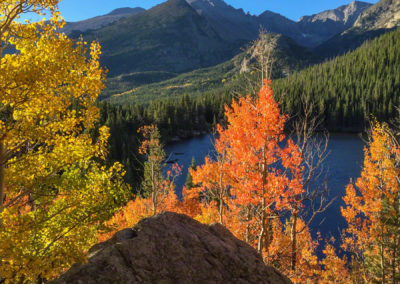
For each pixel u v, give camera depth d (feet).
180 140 325.62
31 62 16.81
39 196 20.51
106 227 20.89
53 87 18.01
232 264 18.25
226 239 21.49
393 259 50.39
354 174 150.10
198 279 16.35
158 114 334.85
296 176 32.30
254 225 40.86
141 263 16.11
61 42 18.02
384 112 324.60
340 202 118.01
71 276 14.38
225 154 41.88
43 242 20.24
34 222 18.45
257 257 20.61
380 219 48.85
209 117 391.04
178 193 133.59
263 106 31.63
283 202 32.30
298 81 417.90
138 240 17.52
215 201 58.18
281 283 18.44
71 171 21.53
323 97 358.43
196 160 218.38
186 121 361.10
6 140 17.42
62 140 19.58
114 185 21.09
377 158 46.09
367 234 58.54
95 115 20.31
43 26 18.54
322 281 59.06
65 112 19.60
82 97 19.75
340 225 102.53
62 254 17.06
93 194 20.16
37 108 18.49
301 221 53.52
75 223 19.63
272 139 32.17
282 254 45.62
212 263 17.74
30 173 20.01
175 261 16.94
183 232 19.43
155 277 15.56
